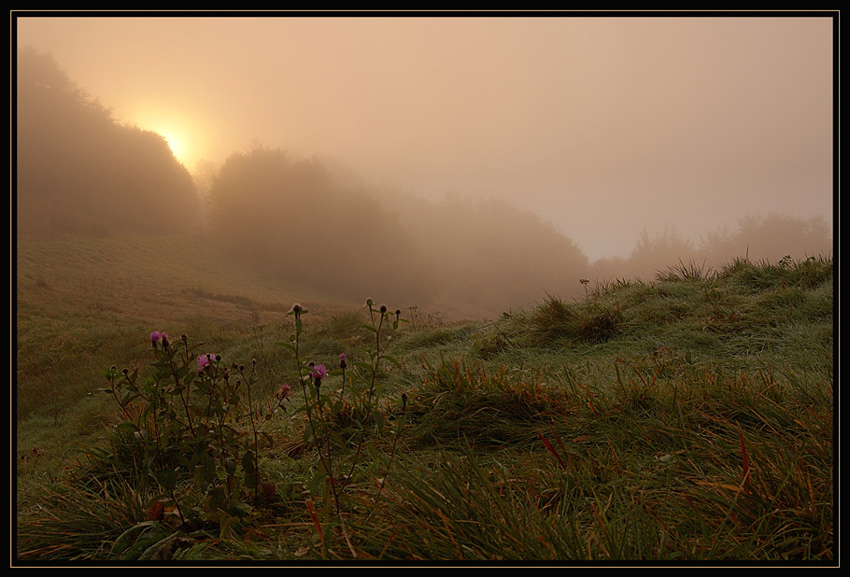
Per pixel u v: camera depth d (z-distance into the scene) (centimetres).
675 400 245
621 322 524
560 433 251
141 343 1111
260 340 920
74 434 585
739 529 153
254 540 177
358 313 968
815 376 279
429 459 233
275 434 301
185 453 195
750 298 529
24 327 1598
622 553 139
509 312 716
